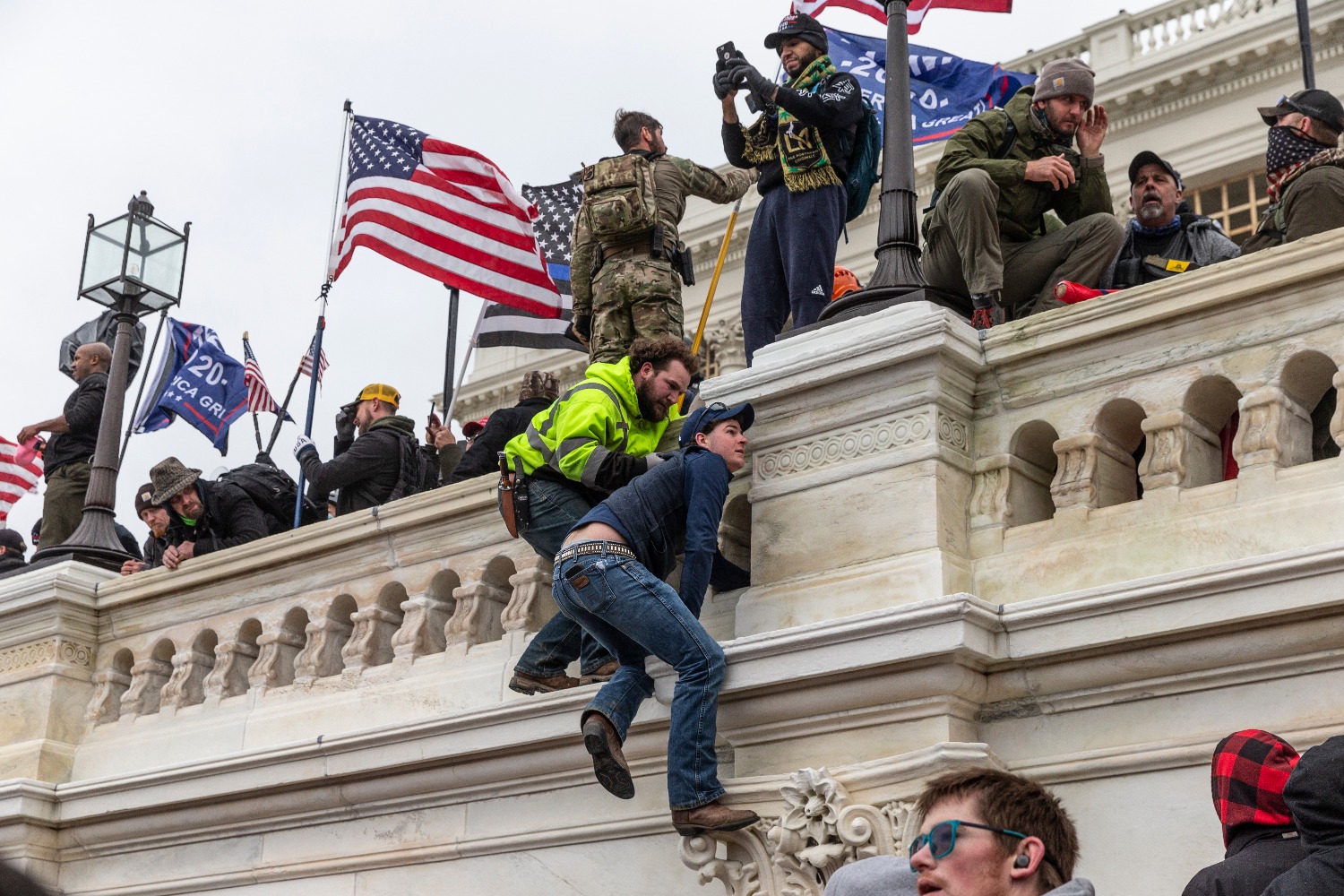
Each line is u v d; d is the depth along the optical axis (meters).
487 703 6.84
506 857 6.68
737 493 6.42
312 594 7.93
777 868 5.43
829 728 5.57
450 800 6.91
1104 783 5.18
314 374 11.27
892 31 6.75
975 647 5.22
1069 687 5.29
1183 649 5.01
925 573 5.55
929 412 5.77
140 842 8.02
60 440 10.88
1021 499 5.82
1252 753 3.95
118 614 8.83
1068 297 6.13
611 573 5.52
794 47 7.36
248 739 7.74
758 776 5.62
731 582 6.29
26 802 8.12
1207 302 5.40
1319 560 4.67
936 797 3.53
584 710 5.83
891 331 5.83
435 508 7.39
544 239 11.32
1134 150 19.95
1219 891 3.76
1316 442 5.74
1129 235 6.97
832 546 5.86
